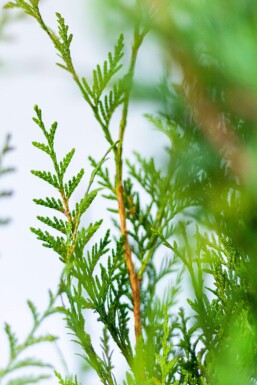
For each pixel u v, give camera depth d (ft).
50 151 2.23
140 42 2.22
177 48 2.10
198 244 2.25
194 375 2.28
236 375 2.07
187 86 2.18
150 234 2.52
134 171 2.57
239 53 2.00
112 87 2.34
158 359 2.26
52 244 2.21
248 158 2.11
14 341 2.03
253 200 2.15
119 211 2.39
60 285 2.09
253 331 2.12
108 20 2.19
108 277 2.27
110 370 2.30
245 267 2.19
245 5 2.01
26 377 2.01
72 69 2.31
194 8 2.04
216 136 2.15
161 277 2.66
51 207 2.22
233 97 2.07
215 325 2.22
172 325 2.31
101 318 2.29
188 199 2.44
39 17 2.29
